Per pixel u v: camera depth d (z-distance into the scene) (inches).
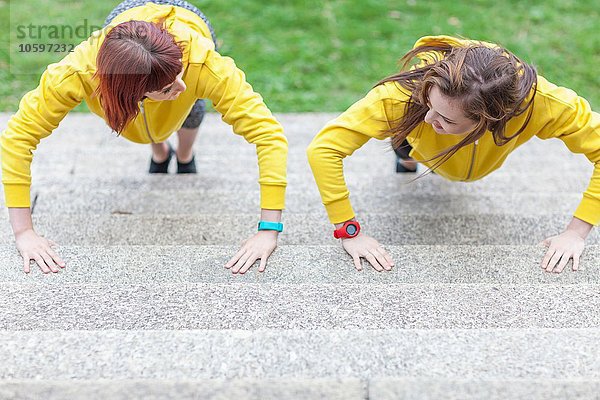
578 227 93.7
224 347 65.8
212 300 78.8
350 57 220.1
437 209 121.9
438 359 64.6
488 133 92.9
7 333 66.9
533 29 231.0
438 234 106.3
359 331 68.1
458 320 76.4
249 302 78.6
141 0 101.3
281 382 58.9
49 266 88.0
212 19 228.4
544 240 96.3
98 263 89.0
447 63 79.2
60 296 78.8
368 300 79.3
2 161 89.5
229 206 121.4
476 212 120.6
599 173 90.9
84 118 189.6
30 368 63.0
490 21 232.5
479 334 67.7
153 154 145.6
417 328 75.0
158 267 88.5
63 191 127.2
